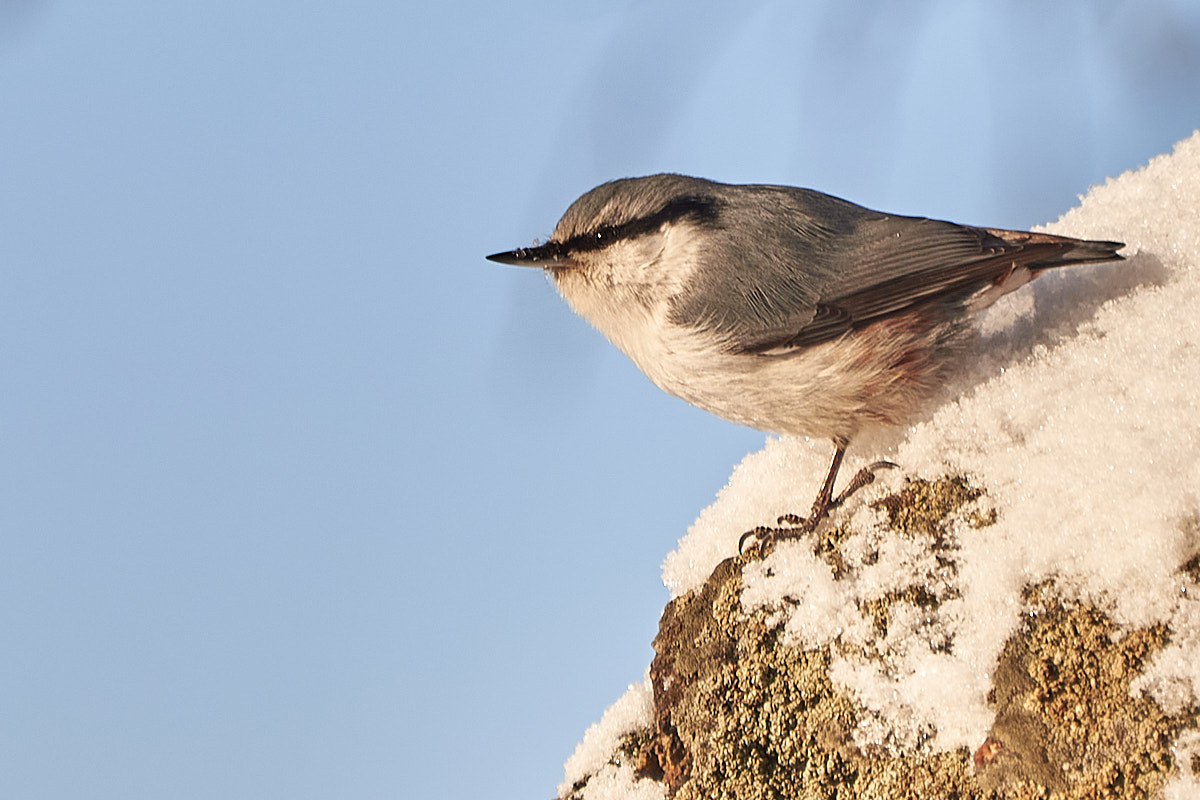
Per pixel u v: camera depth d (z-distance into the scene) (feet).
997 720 14.25
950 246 14.47
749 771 14.35
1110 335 14.37
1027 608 14.26
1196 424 14.26
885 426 14.49
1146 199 14.48
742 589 14.38
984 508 14.32
